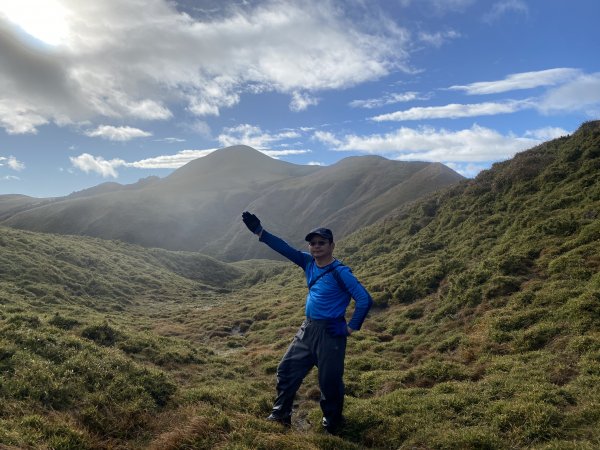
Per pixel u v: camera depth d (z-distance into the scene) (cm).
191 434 731
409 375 1303
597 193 2355
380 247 3925
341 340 768
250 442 707
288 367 816
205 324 3062
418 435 814
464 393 1005
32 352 1007
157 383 1029
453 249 2873
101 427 788
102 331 1661
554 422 785
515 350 1346
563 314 1420
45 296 3017
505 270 2025
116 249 6438
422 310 2170
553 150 3469
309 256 811
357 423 877
